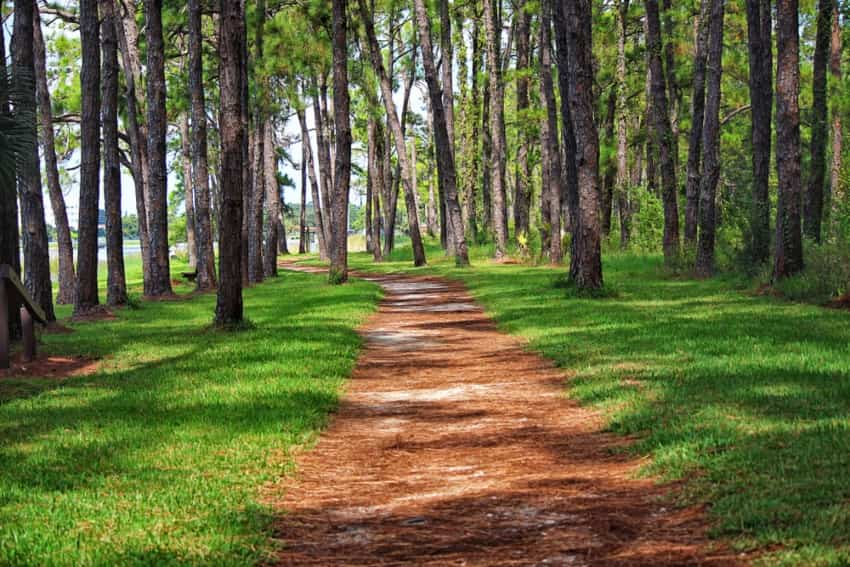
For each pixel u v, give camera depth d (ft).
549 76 128.88
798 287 70.13
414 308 82.53
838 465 22.61
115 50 90.07
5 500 23.84
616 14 141.90
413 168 277.23
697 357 42.16
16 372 48.47
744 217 95.40
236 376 43.75
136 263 252.62
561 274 110.01
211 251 112.88
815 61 99.66
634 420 30.91
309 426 33.32
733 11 125.70
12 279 49.21
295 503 24.26
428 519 22.21
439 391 41.27
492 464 27.99
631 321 58.49
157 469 26.96
